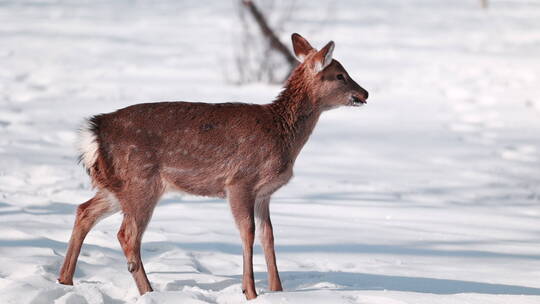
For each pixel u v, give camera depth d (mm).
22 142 15141
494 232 11023
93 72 26359
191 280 7789
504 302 7121
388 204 12594
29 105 19688
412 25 46781
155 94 22609
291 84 8219
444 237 10484
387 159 16656
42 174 12680
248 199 7625
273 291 7672
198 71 27891
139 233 7336
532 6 64438
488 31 45094
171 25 42875
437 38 40812
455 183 14820
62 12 47062
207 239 9609
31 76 24641
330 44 8211
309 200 12562
